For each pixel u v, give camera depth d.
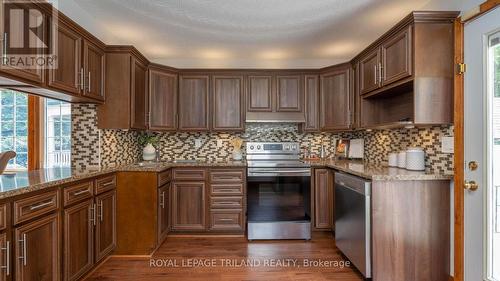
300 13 2.80
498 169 1.90
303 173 3.49
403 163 2.76
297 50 3.86
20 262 1.65
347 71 3.63
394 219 2.24
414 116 2.25
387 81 2.61
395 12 2.79
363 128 3.19
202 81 3.91
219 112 3.91
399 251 2.23
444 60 2.24
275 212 3.45
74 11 2.62
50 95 2.51
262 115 3.86
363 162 3.67
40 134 3.94
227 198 3.56
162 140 4.18
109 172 2.75
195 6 2.66
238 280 2.40
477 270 2.01
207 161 3.91
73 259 2.17
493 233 1.92
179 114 3.88
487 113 1.94
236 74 3.92
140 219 2.95
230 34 3.32
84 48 2.64
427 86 2.24
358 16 2.88
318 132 4.11
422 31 2.24
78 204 2.25
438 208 2.25
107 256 2.79
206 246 3.20
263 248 3.14
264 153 4.06
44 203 1.86
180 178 3.54
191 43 3.60
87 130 3.06
